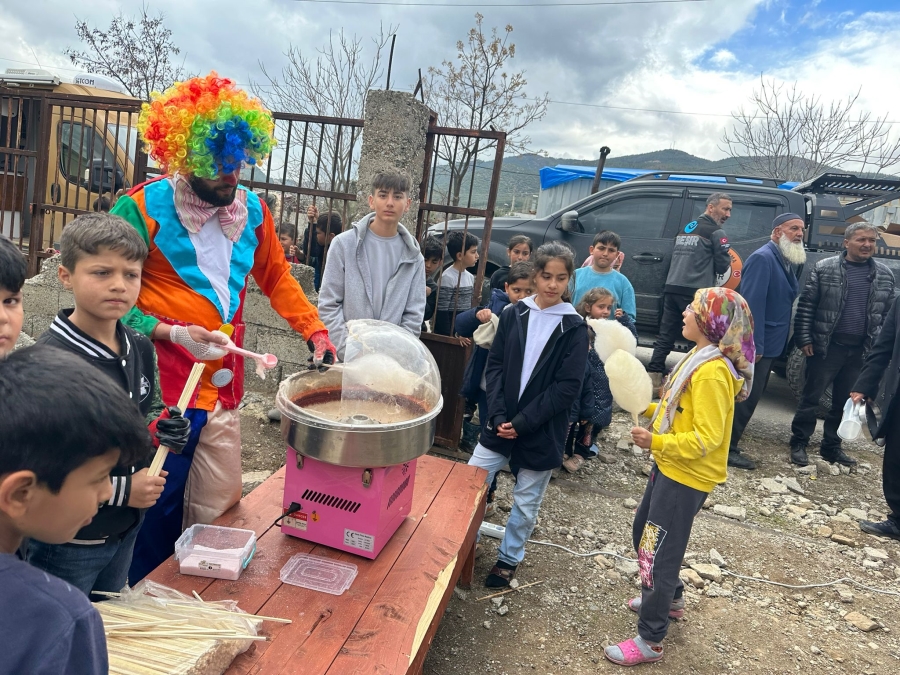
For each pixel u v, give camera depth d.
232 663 1.46
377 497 1.90
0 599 0.75
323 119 4.30
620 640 2.63
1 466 0.76
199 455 2.27
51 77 6.34
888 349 3.89
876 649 2.71
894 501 3.78
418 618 1.70
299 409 1.89
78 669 0.78
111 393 0.84
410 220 4.27
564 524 3.56
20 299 1.41
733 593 3.05
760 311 4.41
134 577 2.30
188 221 2.06
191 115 1.90
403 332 2.26
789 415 6.09
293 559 1.93
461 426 4.26
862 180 5.84
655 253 6.11
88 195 5.18
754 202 5.94
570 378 2.69
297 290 2.44
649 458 4.63
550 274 2.79
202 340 1.97
